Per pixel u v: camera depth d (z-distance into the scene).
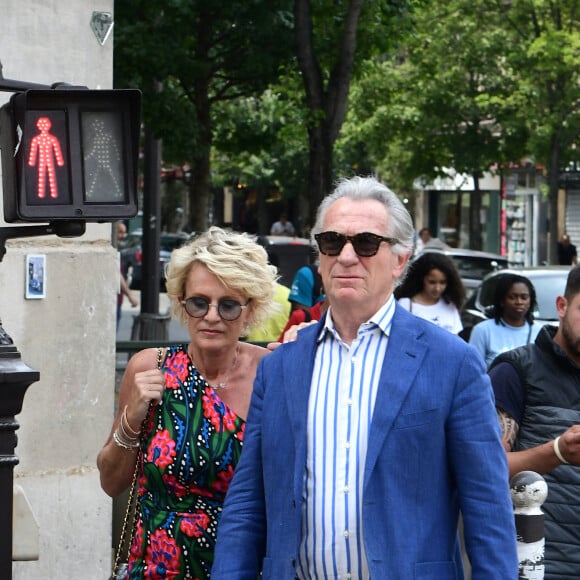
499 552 5.35
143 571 6.41
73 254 10.02
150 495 6.48
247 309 6.71
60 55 10.02
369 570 5.32
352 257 5.63
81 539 10.17
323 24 23.77
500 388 7.33
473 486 5.42
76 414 10.11
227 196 96.88
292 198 86.50
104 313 10.21
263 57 26.72
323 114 19.44
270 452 5.66
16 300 9.75
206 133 28.83
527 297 14.56
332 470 5.50
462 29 47.69
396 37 25.25
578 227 69.69
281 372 5.77
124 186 6.21
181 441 6.40
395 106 50.44
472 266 35.62
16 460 6.07
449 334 5.62
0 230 6.25
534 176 70.69
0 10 9.66
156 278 29.00
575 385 7.30
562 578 7.03
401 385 5.45
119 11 25.30
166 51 25.17
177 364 6.62
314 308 14.54
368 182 5.82
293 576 5.50
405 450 5.39
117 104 6.20
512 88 49.31
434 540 5.39
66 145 6.11
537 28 45.44
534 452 6.80
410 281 15.38
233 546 5.78
